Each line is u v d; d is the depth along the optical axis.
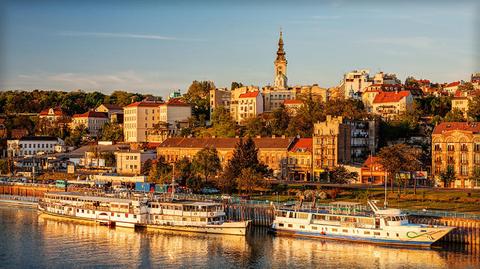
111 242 173.62
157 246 168.50
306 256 156.62
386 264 148.38
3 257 156.50
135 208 192.50
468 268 144.12
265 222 193.12
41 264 150.00
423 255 156.62
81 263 151.38
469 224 165.62
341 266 147.62
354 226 170.88
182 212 186.00
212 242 172.75
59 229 192.62
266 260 153.50
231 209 197.12
